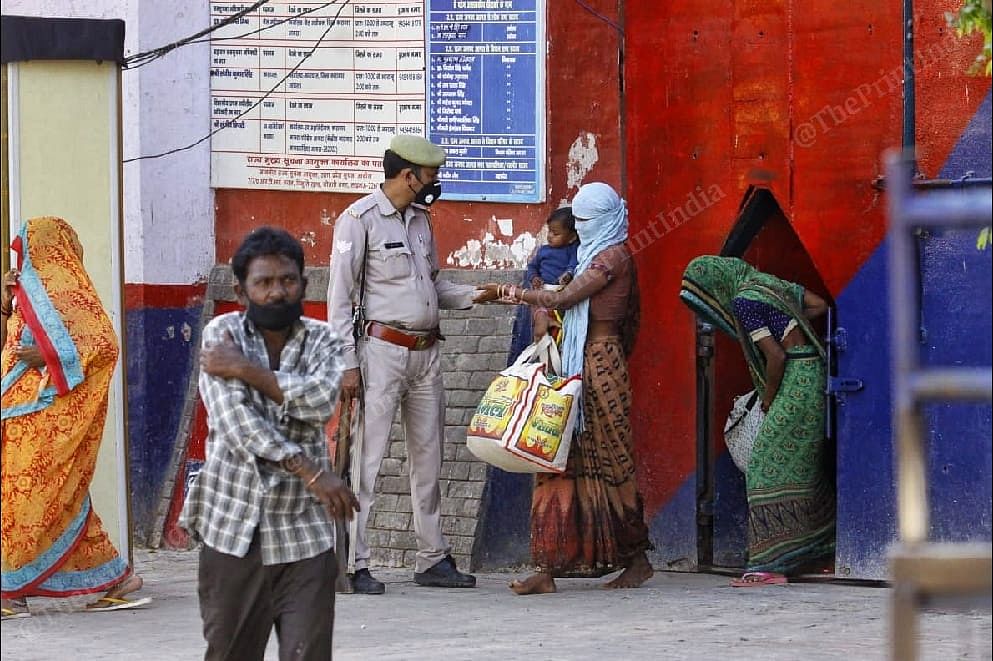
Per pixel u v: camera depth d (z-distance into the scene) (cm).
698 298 1105
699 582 1113
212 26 1331
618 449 1060
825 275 1083
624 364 1070
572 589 1089
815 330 1106
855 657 813
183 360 1367
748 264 1113
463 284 1231
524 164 1218
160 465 1359
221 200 1364
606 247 1064
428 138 1254
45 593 980
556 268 1118
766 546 1083
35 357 955
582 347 1056
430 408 1100
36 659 844
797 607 984
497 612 989
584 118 1201
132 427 1352
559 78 1208
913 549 420
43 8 1373
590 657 827
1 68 1027
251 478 590
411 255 1078
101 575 1009
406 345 1075
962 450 1015
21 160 1034
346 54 1289
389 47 1271
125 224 1341
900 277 424
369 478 1075
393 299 1071
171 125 1342
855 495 1069
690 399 1170
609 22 1188
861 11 1066
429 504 1105
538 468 1027
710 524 1173
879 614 951
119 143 1064
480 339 1225
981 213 417
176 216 1353
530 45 1212
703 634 893
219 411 583
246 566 594
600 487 1055
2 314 1001
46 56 1033
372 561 1220
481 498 1186
